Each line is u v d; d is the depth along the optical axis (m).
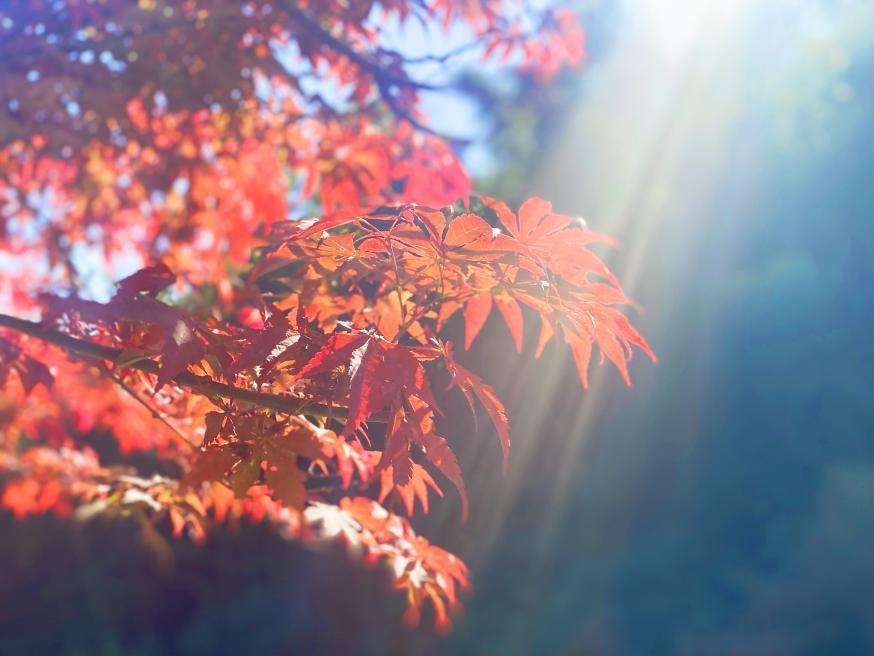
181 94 3.18
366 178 3.23
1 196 3.70
